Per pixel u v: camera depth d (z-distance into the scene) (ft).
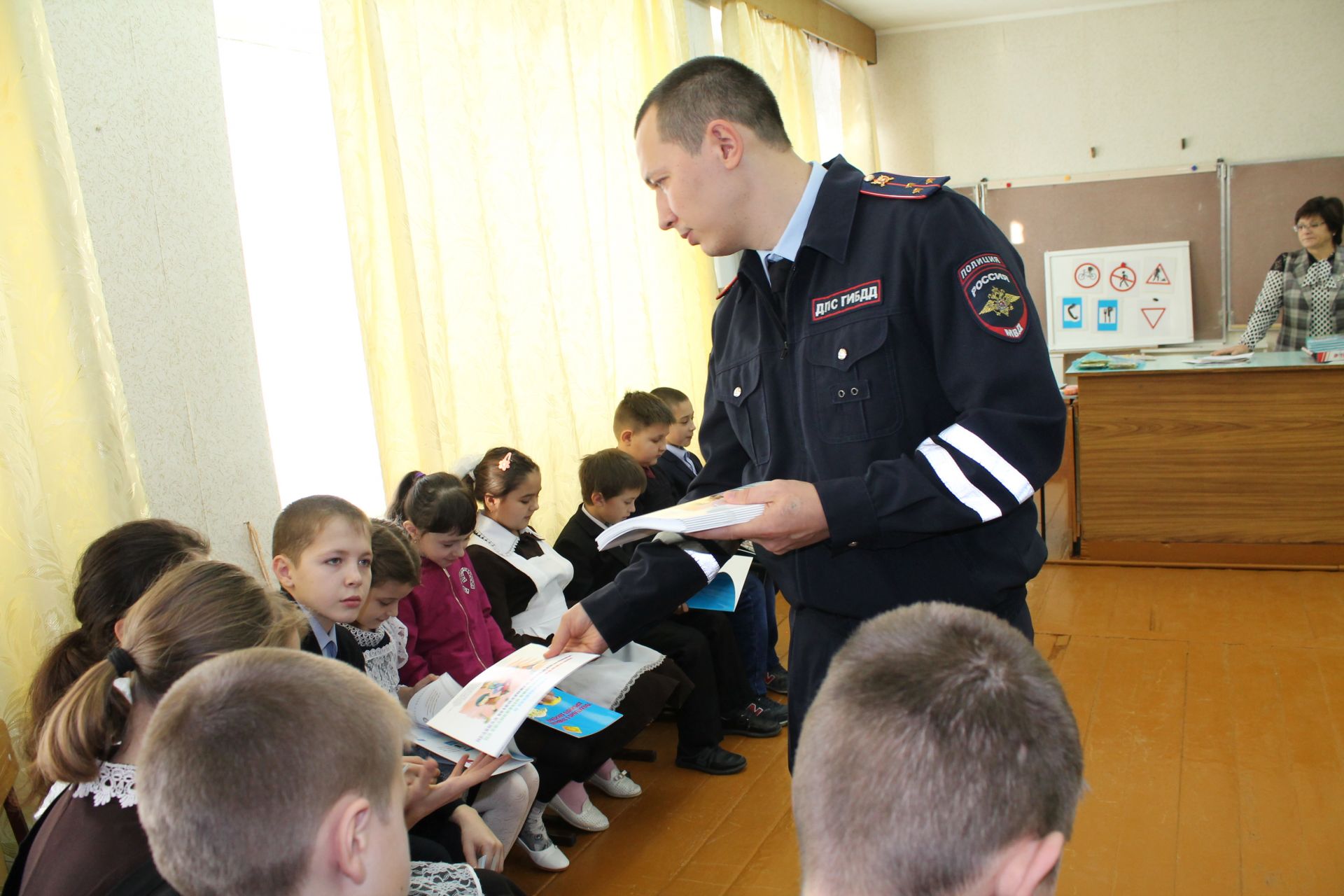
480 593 7.91
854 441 4.09
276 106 8.58
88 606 4.87
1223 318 20.38
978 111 21.63
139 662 3.66
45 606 5.97
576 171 11.14
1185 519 13.58
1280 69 19.70
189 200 7.03
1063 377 21.36
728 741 9.51
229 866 2.65
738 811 8.11
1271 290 16.87
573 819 7.83
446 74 9.51
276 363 8.61
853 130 20.49
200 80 7.12
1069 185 21.07
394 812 2.90
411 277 8.71
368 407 9.30
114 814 3.53
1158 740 8.73
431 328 9.15
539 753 7.11
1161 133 20.53
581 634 4.80
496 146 10.25
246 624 3.80
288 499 8.69
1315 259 16.37
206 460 7.11
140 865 3.40
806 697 4.46
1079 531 14.15
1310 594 12.13
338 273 9.07
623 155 12.34
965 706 2.15
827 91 19.49
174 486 6.91
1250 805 7.55
